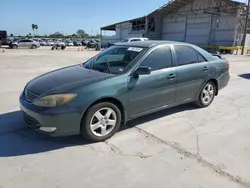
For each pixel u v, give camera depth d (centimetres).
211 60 509
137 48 409
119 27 4909
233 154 321
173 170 281
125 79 355
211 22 3497
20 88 672
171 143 348
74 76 362
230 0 3167
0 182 253
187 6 3834
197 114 475
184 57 452
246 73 1095
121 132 383
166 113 476
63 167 283
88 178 263
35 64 1277
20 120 421
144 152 321
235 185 257
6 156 304
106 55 432
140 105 381
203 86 496
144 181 260
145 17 4212
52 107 307
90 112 328
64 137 358
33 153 313
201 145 344
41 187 246
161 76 400
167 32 4275
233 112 493
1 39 3728
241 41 3325
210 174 275
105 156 309
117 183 256
